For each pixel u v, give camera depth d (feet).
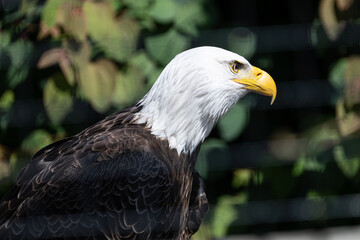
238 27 38.06
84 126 36.27
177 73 29.12
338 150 37.29
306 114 38.86
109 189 27.45
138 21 35.76
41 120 36.86
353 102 35.09
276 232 39.86
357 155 37.01
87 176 27.50
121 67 34.83
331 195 38.83
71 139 29.58
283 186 39.14
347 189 38.73
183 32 36.60
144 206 27.58
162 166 28.07
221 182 39.63
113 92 33.76
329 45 36.35
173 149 29.14
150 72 36.04
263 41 37.50
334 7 34.01
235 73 29.96
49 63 33.37
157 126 29.22
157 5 36.11
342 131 35.32
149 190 27.63
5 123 37.01
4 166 36.70
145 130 29.07
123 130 28.76
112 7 33.73
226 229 39.50
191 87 29.14
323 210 39.01
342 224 40.16
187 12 36.78
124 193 27.48
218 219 39.40
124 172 27.61
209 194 39.45
